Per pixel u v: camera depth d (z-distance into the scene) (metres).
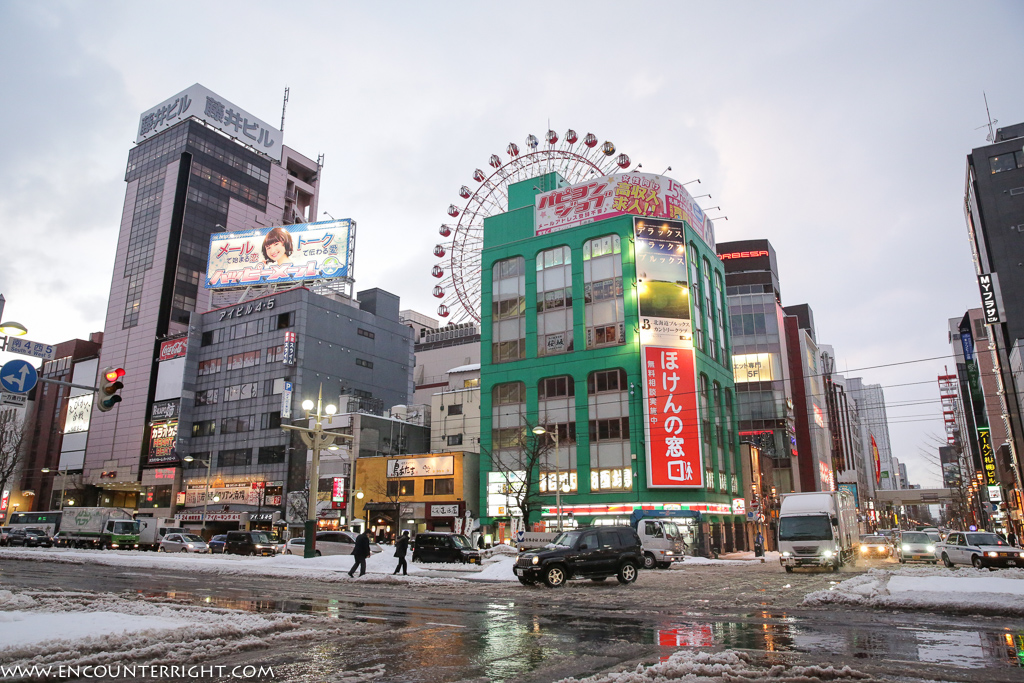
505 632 12.49
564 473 53.84
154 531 57.09
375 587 22.48
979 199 70.75
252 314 84.06
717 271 64.75
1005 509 70.88
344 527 64.81
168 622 12.14
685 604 17.00
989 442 74.69
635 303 54.22
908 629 12.32
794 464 81.69
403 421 74.94
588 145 67.19
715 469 54.59
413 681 8.59
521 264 60.75
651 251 55.22
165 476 83.69
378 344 88.50
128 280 103.81
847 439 128.62
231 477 79.12
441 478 61.78
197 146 108.31
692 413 51.59
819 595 16.62
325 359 80.75
